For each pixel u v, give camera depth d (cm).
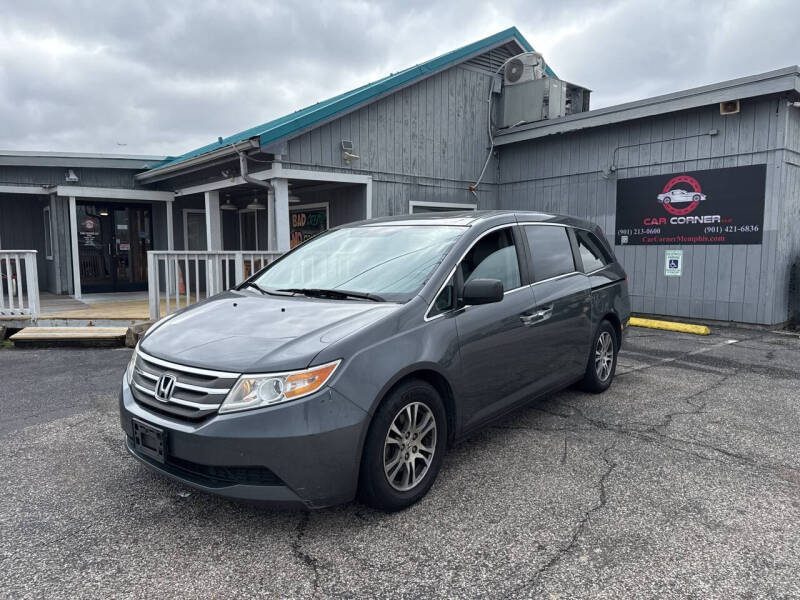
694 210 936
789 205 869
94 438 418
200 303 386
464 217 415
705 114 912
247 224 1430
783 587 238
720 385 561
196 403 270
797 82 785
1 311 822
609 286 517
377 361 285
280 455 258
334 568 254
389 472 297
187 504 316
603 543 273
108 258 1352
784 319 897
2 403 507
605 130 1048
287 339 286
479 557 262
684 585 240
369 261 382
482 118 1203
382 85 1002
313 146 927
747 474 353
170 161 1309
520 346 388
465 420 346
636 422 449
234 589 240
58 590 239
